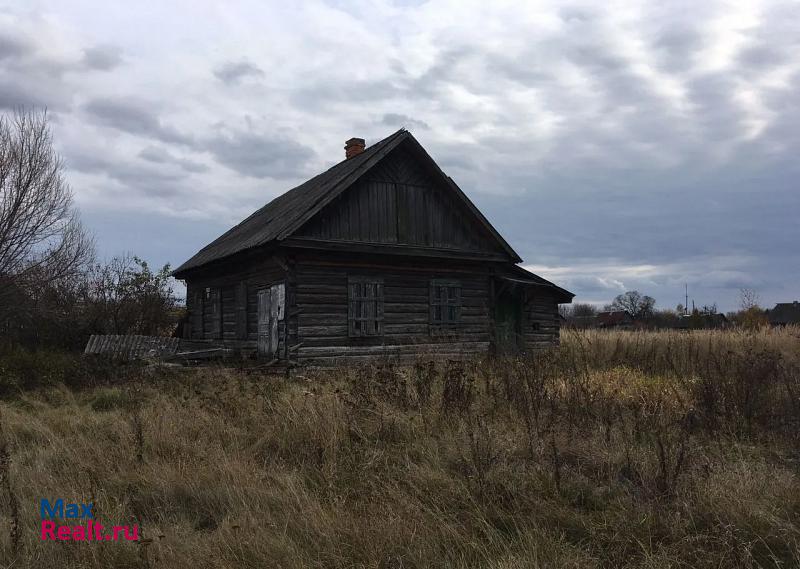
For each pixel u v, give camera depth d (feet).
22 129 55.01
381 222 52.95
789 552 13.19
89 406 32.81
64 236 61.31
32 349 60.75
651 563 12.57
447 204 57.41
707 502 15.49
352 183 50.14
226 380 37.17
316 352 48.49
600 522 14.99
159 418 25.23
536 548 13.11
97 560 13.38
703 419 23.85
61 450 21.80
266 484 17.85
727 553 12.78
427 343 54.34
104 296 74.38
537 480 17.29
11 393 37.52
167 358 52.70
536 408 23.36
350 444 21.12
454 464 19.34
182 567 12.96
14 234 53.62
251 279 55.57
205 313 67.82
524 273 63.62
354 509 15.84
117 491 18.25
